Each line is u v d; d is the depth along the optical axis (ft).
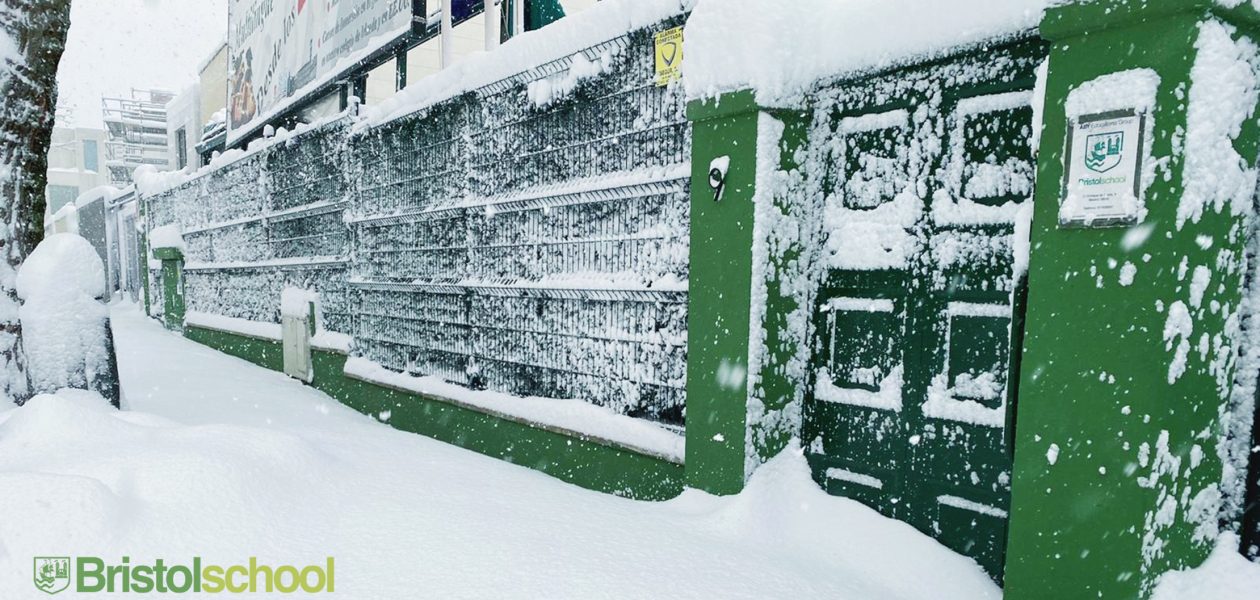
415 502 11.89
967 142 9.74
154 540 9.46
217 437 12.41
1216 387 7.29
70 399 13.55
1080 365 7.50
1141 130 7.11
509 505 12.02
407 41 23.00
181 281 47.65
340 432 18.70
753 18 10.70
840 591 9.01
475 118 17.54
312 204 27.99
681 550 9.97
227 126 42.57
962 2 9.25
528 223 15.96
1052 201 7.73
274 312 32.60
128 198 70.59
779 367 11.34
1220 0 6.75
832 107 11.21
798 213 11.38
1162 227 6.98
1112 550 7.25
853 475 11.01
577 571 9.29
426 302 19.94
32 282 16.05
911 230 10.32
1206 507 7.42
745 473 11.07
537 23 21.01
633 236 13.42
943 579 9.24
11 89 15.60
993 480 9.44
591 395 14.53
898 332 10.50
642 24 12.90
